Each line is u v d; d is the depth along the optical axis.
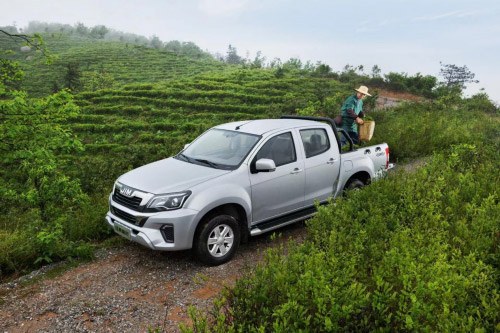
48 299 4.47
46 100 7.90
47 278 4.98
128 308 4.27
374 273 3.17
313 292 2.83
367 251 3.78
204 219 5.18
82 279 4.94
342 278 3.03
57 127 7.93
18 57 114.44
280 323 2.50
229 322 2.92
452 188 5.75
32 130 7.65
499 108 23.05
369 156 7.38
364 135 9.49
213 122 47.66
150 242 4.89
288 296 2.81
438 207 4.98
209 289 4.64
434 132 12.23
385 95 42.69
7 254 5.30
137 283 4.82
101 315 4.14
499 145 9.86
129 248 5.88
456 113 17.36
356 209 4.87
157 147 37.12
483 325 2.65
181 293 4.57
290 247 3.87
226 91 59.97
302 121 6.73
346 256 3.48
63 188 6.87
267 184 5.74
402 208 4.85
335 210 4.77
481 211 4.52
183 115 52.03
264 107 51.56
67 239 6.10
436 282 2.67
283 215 6.07
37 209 7.44
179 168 5.72
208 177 5.34
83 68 110.81
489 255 3.69
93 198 8.77
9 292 4.64
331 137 6.77
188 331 2.60
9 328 3.93
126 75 105.88
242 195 5.41
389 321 2.57
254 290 3.11
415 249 3.56
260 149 5.80
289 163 6.04
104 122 51.59
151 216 4.93
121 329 3.90
